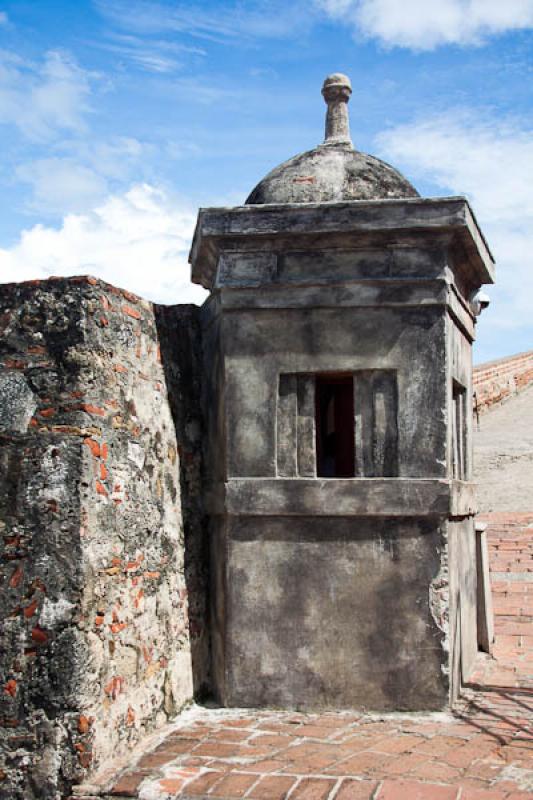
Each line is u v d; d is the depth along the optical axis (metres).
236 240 6.00
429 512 5.74
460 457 7.06
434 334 5.86
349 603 5.82
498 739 5.16
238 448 5.97
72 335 5.10
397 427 5.86
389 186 6.38
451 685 5.77
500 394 17.89
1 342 5.21
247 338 6.02
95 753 4.89
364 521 5.84
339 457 7.07
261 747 5.13
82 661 4.89
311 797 4.39
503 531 10.56
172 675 5.86
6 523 5.04
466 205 5.70
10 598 4.98
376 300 5.88
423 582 5.77
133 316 5.69
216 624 6.22
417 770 4.68
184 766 4.89
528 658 7.19
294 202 6.25
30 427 5.09
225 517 6.00
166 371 6.14
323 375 6.07
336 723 5.53
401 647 5.76
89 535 5.01
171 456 6.12
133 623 5.43
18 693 4.92
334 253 5.93
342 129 6.80
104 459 5.21
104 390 5.24
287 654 5.86
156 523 5.82
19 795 4.86
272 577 5.91
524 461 13.69
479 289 7.02
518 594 8.84
